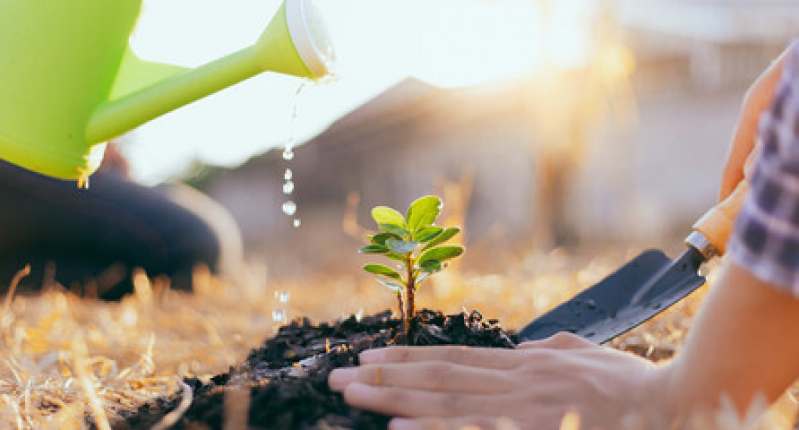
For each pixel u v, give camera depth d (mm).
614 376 587
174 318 1317
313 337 770
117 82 701
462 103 5625
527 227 4883
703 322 534
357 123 7027
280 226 6215
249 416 603
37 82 679
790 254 492
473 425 581
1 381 768
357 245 4680
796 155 487
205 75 654
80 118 688
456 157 5824
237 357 1050
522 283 1717
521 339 771
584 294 789
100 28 680
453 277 1500
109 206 1781
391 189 6719
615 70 2879
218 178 9305
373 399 605
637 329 991
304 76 646
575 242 3146
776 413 582
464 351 637
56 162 686
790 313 508
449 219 1594
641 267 785
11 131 679
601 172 3900
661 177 4527
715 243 721
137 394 770
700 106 4445
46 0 678
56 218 1746
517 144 5211
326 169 8023
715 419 515
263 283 2033
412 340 687
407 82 6516
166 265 1817
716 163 4367
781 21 4301
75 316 1322
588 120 3002
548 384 597
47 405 736
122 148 2027
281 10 639
